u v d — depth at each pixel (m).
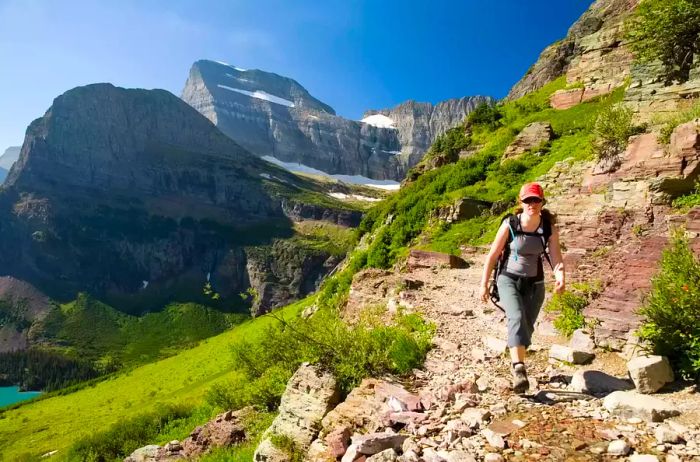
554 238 6.38
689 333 6.30
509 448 4.80
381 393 7.56
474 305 13.81
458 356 9.32
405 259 33.03
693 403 5.29
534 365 8.22
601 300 9.43
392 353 9.20
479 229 30.66
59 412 81.56
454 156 60.88
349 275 42.09
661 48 17.98
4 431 73.75
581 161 20.38
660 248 9.14
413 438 5.56
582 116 44.09
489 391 6.86
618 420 5.09
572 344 8.74
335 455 6.35
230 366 56.44
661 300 6.75
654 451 4.33
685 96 15.91
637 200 11.76
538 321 10.47
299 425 8.44
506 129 54.38
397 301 15.51
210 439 13.98
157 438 27.47
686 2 17.64
